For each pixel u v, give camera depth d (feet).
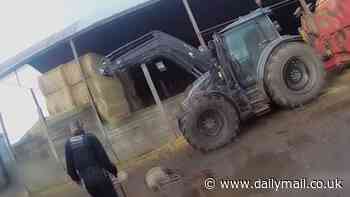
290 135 18.12
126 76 36.68
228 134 21.50
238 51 23.79
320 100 22.00
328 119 17.87
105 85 30.99
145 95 42.16
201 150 21.76
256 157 17.28
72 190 27.04
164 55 24.50
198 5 42.47
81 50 41.39
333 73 27.04
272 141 18.47
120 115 31.27
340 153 13.56
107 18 32.86
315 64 22.59
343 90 21.95
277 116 22.77
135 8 33.78
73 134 14.51
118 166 27.78
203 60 24.11
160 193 17.83
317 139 15.96
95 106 30.27
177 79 43.11
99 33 39.96
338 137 15.14
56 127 29.86
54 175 29.45
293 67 22.58
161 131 28.84
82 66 31.01
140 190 19.65
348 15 22.74
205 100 21.68
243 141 20.81
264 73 22.66
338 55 24.88
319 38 25.95
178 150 26.03
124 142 28.99
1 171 28.71
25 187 29.01
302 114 20.77
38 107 30.22
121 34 41.55
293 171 13.82
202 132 21.74
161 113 28.68
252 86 23.43
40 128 30.32
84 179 14.12
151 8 39.78
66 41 31.89
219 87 23.50
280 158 15.75
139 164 26.61
